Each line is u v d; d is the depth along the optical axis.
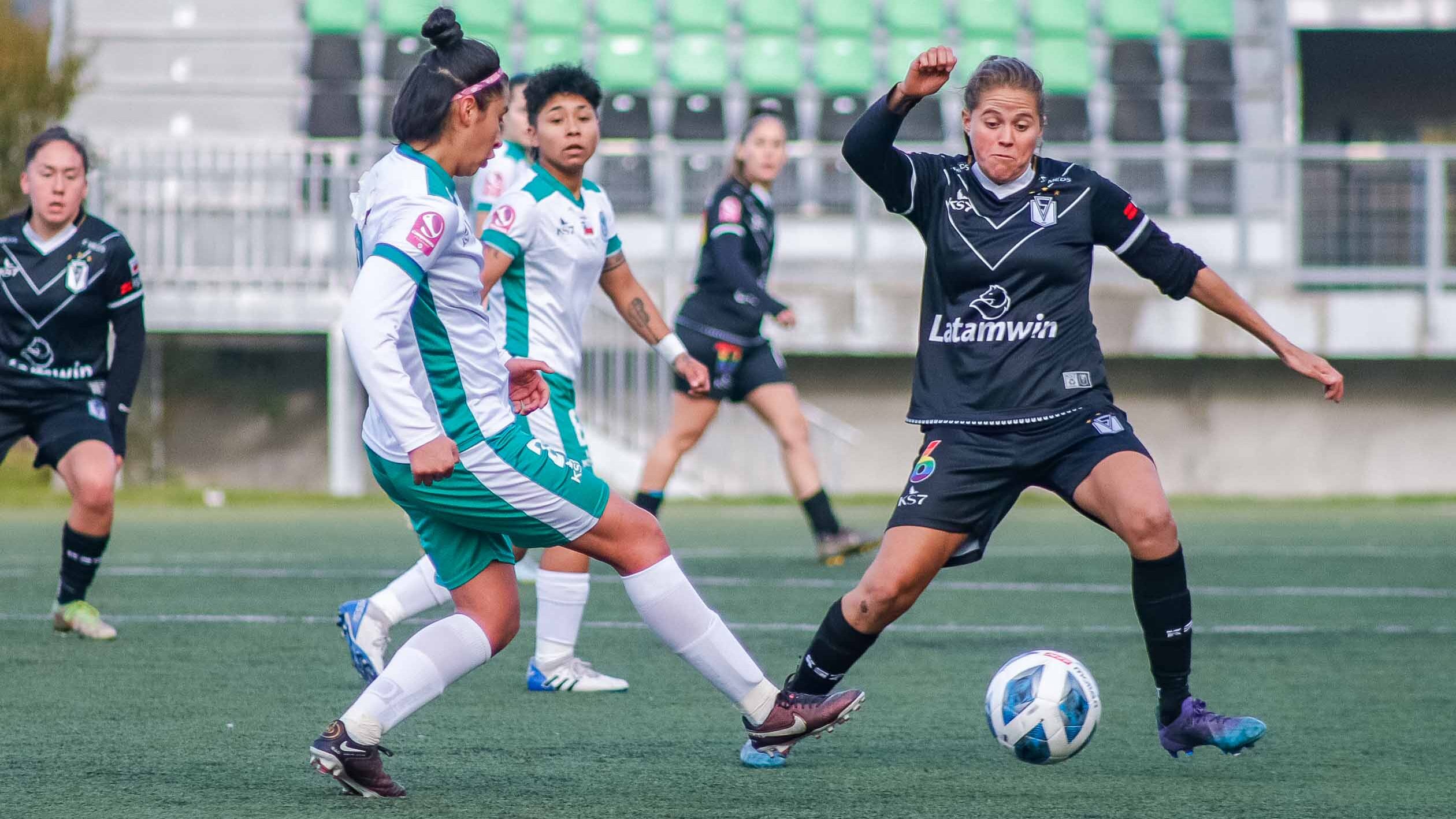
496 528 10.68
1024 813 10.15
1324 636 19.47
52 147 17.61
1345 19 60.72
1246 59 62.25
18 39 55.25
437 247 9.91
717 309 26.17
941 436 11.66
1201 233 53.56
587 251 14.99
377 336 9.60
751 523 40.16
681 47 61.56
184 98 58.56
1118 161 54.03
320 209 49.31
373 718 10.23
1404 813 10.23
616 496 11.05
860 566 28.28
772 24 62.03
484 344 10.59
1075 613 21.69
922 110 60.62
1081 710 11.44
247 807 10.05
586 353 49.50
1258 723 11.38
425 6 60.44
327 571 26.89
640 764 11.65
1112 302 52.03
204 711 13.74
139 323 18.48
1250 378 54.22
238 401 53.69
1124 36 62.56
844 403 54.00
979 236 11.73
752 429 52.50
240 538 34.28
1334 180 52.69
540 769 11.45
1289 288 52.38
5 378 18.03
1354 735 13.12
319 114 58.69
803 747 12.45
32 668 16.16
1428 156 52.31
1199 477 54.22
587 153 14.95
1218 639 19.25
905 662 17.17
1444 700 14.92
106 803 10.17
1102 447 11.52
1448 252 53.94
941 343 11.91
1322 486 54.44
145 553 30.59
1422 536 36.19
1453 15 60.62
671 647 11.21
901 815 10.02
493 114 10.34
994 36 62.38
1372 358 54.09
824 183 52.31
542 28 61.38
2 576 26.02
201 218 48.97
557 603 15.12
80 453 18.00
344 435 49.41
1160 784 11.12
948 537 11.47
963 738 12.88
